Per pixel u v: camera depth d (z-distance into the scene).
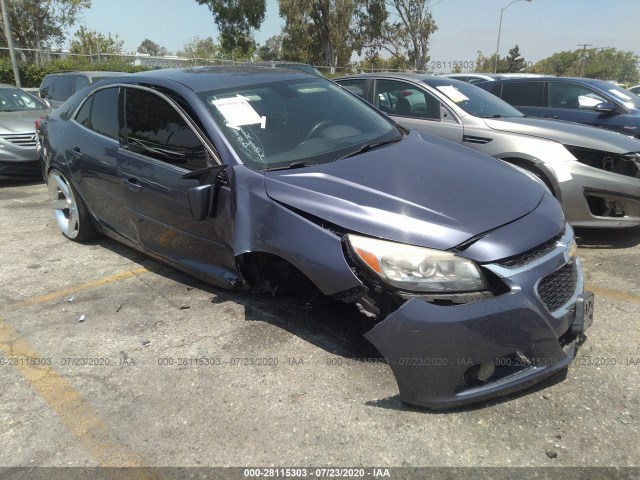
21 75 22.14
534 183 3.22
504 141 5.08
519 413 2.58
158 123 3.79
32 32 36.59
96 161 4.39
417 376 2.43
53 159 5.05
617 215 4.68
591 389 2.75
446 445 2.40
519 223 2.66
